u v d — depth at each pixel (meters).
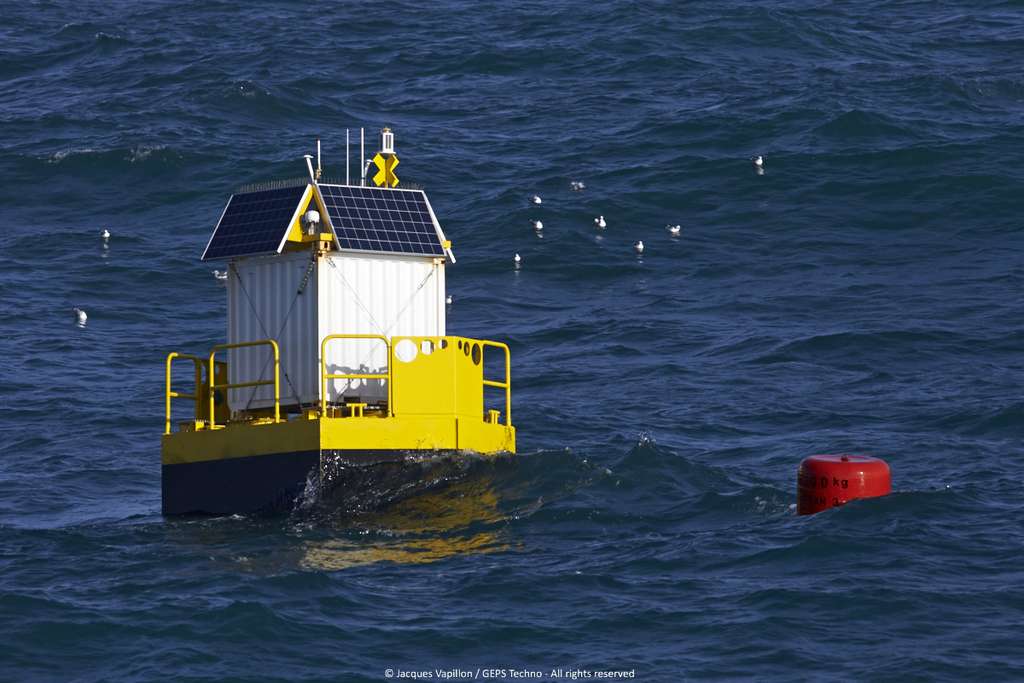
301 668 75.75
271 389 104.50
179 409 140.25
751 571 87.56
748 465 116.62
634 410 134.75
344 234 102.88
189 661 76.38
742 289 175.12
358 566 89.38
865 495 98.00
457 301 175.88
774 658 76.44
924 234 192.00
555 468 104.25
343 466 99.12
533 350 157.88
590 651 77.69
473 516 98.12
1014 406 127.56
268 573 87.94
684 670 75.44
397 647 78.12
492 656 77.19
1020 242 186.50
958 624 79.88
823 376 143.12
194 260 192.25
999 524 94.69
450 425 102.38
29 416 137.88
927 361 145.88
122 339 163.62
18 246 198.38
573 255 190.00
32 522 106.50
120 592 85.56
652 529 96.19
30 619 81.25
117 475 120.44
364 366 103.75
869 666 75.44
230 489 102.06
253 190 107.31
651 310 169.38
